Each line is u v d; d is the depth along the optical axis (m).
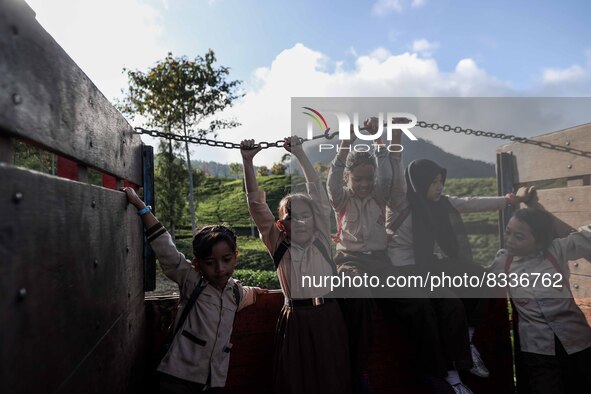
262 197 2.11
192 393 1.85
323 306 2.00
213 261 1.89
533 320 2.26
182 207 14.14
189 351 1.85
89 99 1.37
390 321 2.34
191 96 13.55
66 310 1.10
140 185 2.29
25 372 0.87
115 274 1.60
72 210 1.15
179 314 1.93
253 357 2.25
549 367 2.21
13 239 0.82
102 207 1.44
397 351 2.35
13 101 0.85
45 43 1.02
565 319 2.23
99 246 1.40
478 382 2.45
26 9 0.93
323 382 1.91
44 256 0.97
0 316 0.78
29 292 0.89
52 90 1.05
